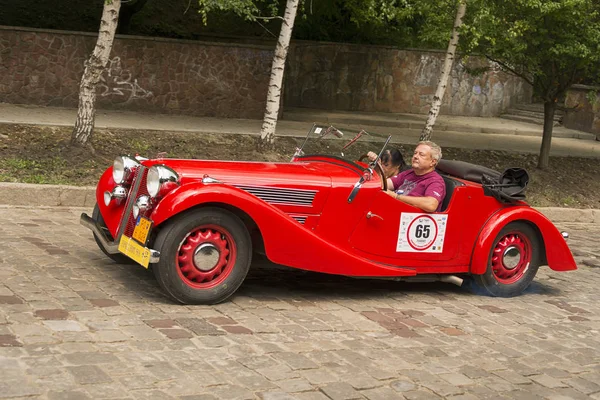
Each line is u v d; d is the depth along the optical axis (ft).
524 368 16.81
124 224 19.39
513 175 23.00
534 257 23.53
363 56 70.64
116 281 19.69
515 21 41.52
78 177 32.35
